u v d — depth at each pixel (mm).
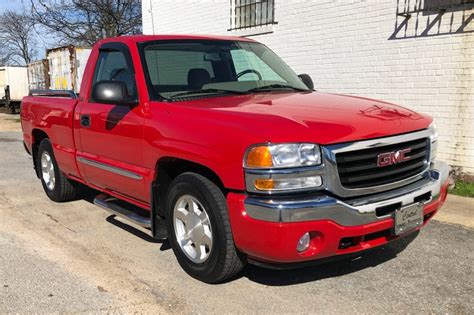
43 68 19938
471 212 5488
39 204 6074
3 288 3709
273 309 3352
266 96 4219
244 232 3207
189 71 4438
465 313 3275
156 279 3846
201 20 11312
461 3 6418
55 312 3355
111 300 3516
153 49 4453
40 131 6152
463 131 6672
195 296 3553
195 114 3648
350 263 4098
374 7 7496
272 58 5207
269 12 9484
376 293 3564
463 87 6578
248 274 3898
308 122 3275
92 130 4773
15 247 4562
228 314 3299
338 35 8125
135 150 4160
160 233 4203
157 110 3945
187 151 3531
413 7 6957
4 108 26844
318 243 3154
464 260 4148
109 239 4766
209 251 3584
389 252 4324
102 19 27281
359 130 3268
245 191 3201
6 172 8172
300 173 3084
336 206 3096
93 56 5043
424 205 3625
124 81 4461
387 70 7457
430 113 6984
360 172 3264
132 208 4785
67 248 4531
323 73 8484
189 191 3637
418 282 3736
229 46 4918
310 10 8547
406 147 3516
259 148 3104
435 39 6770
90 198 6289
